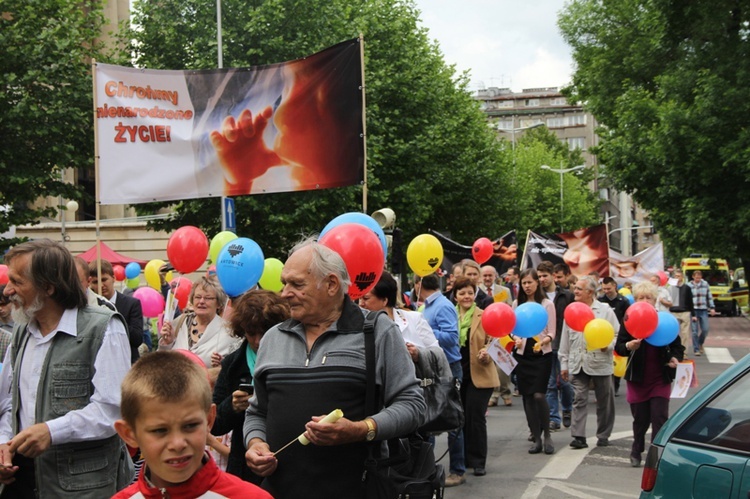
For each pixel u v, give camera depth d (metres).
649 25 25.77
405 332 6.48
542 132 98.56
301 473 3.54
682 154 23.28
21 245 3.95
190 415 2.44
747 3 21.25
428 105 28.00
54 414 3.87
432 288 8.22
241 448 4.47
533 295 9.98
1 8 18.14
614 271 23.70
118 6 36.31
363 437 3.43
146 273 14.27
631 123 25.77
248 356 4.60
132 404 2.43
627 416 12.30
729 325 37.12
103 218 37.88
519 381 9.62
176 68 22.22
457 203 34.66
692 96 23.31
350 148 9.09
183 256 8.43
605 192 119.75
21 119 17.83
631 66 30.27
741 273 48.53
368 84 24.94
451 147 30.83
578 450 9.66
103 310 4.05
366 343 3.66
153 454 2.42
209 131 9.30
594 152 32.09
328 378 3.58
